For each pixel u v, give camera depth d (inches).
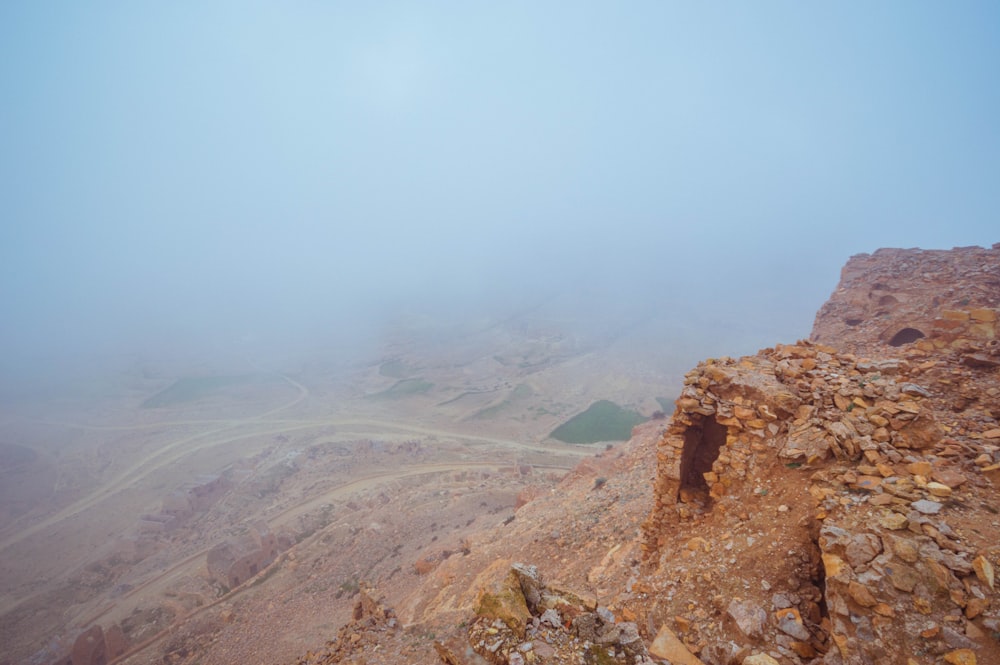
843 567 324.5
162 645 1370.6
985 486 371.6
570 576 748.0
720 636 364.2
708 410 552.4
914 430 435.8
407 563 1533.0
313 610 1379.2
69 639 1414.9
